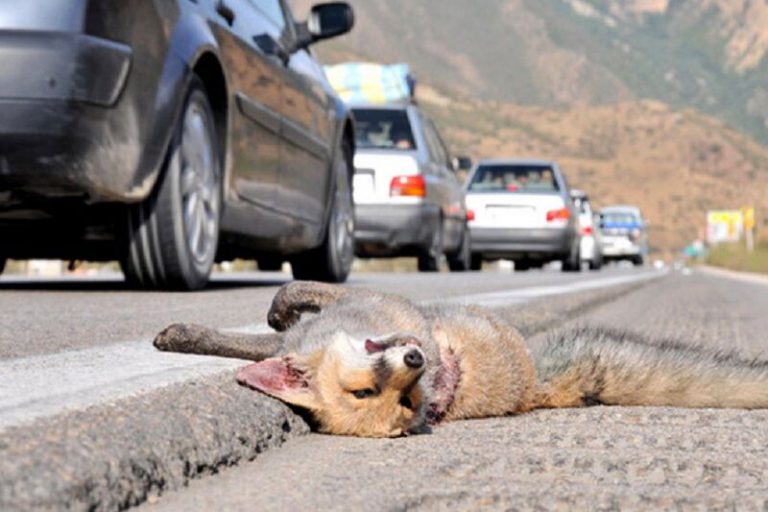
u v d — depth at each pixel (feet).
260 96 44.39
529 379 21.40
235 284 54.34
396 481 14.66
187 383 17.81
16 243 40.19
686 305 57.57
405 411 18.48
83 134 34.37
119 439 13.79
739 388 21.67
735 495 14.15
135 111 35.83
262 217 45.70
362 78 98.58
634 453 16.92
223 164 41.81
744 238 331.98
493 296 46.34
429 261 90.33
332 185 54.60
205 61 40.11
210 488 14.12
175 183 38.73
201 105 40.09
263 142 44.96
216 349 21.95
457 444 17.83
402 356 18.13
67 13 34.24
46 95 33.91
